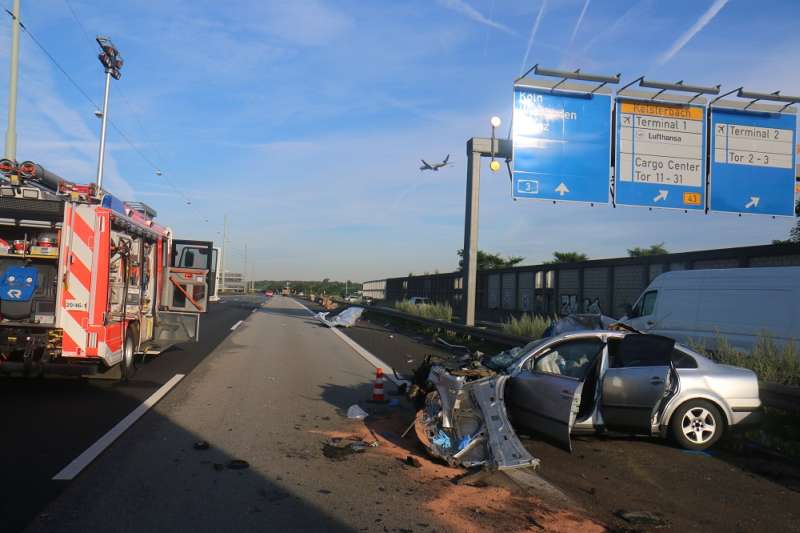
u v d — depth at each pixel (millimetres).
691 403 7426
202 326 26172
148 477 5797
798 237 23609
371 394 10859
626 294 23812
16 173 9852
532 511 5297
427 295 48812
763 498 5812
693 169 17953
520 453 6398
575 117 17797
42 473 5777
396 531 4766
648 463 6891
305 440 7465
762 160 18141
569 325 12141
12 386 10273
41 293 9531
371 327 29734
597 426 7414
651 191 17781
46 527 4566
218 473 6016
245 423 8219
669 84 17047
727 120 18078
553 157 17656
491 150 19688
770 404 8375
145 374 12086
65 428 7473
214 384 11273
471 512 5223
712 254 19172
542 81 17688
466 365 7582
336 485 5820
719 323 12406
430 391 7605
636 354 7418
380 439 7668
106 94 22203
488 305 38562
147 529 4609
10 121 16141
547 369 7723
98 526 4621
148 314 12703
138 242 11727
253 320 31891
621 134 17797
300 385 11617
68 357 9367
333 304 50656
